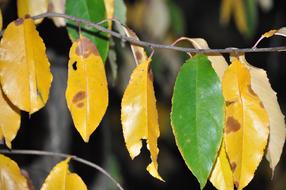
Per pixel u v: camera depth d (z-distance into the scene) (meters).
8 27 0.72
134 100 0.70
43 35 1.15
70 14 0.81
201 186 0.69
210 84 0.70
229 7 1.29
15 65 0.72
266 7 1.29
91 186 1.36
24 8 0.82
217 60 0.73
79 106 0.71
